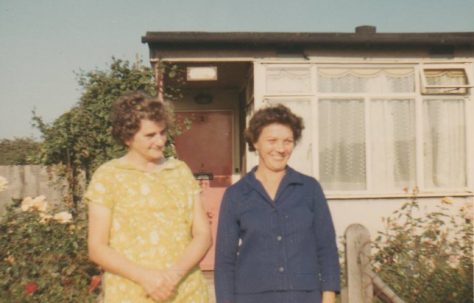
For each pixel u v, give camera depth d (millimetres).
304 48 7605
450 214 7664
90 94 7055
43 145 6965
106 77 7066
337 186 7707
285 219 2590
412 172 7781
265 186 2695
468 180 7812
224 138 10812
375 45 7629
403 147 7785
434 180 7828
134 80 7090
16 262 4820
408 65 7758
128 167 2451
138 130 2406
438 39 7461
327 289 2578
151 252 2352
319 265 2646
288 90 7617
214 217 7434
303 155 7664
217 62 7703
